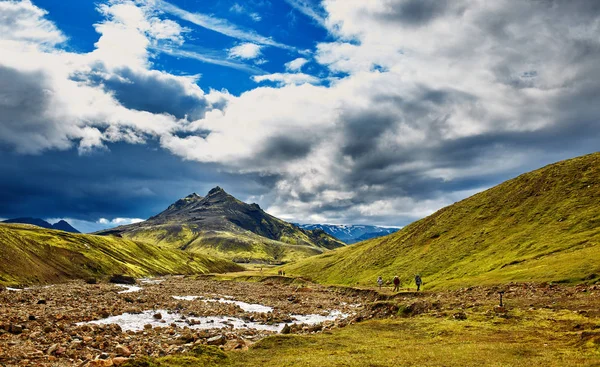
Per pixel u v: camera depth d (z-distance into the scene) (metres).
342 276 147.12
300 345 32.69
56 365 29.25
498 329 34.84
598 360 23.05
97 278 153.38
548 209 105.62
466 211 137.38
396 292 80.75
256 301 89.62
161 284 147.12
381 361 26.11
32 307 61.78
